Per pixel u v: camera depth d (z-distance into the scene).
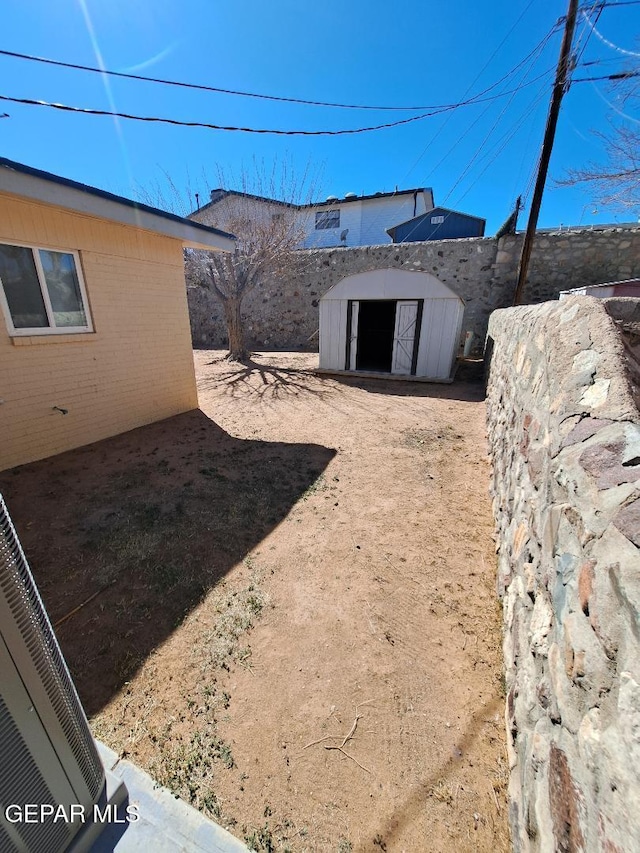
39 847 0.94
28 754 0.89
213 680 1.62
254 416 5.44
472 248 8.77
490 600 2.05
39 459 3.79
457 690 1.58
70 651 1.75
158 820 1.15
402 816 1.18
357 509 2.95
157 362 5.05
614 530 0.74
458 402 6.00
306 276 10.95
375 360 9.62
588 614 0.78
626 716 0.60
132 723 1.45
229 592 2.11
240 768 1.31
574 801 0.71
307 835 1.14
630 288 4.12
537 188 6.75
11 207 3.28
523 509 1.71
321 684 1.60
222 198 10.20
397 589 2.13
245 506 2.98
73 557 2.39
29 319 3.59
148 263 4.72
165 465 3.73
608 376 1.09
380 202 15.56
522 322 2.79
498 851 1.10
